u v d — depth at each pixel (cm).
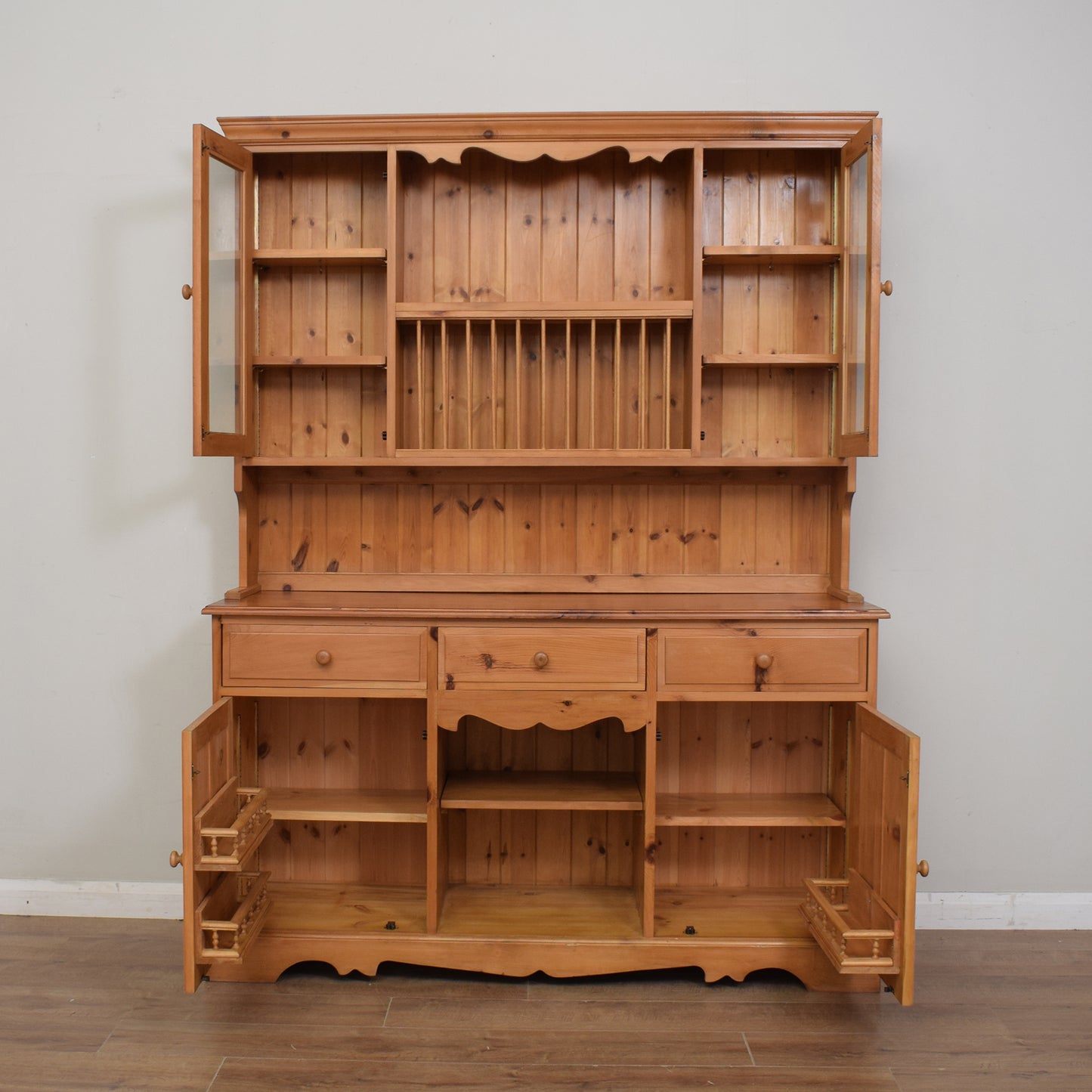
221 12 274
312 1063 209
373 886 275
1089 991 243
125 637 283
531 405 269
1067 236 273
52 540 283
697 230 246
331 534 274
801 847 276
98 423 280
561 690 239
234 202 248
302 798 264
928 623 279
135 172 276
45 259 278
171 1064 208
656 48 272
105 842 285
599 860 276
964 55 270
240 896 250
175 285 278
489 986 244
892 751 217
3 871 287
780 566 272
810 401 269
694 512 271
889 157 272
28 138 276
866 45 271
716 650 239
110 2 274
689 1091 200
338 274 268
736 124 244
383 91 275
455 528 272
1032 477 277
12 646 284
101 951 261
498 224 266
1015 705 280
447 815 267
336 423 271
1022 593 279
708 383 269
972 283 274
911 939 207
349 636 240
